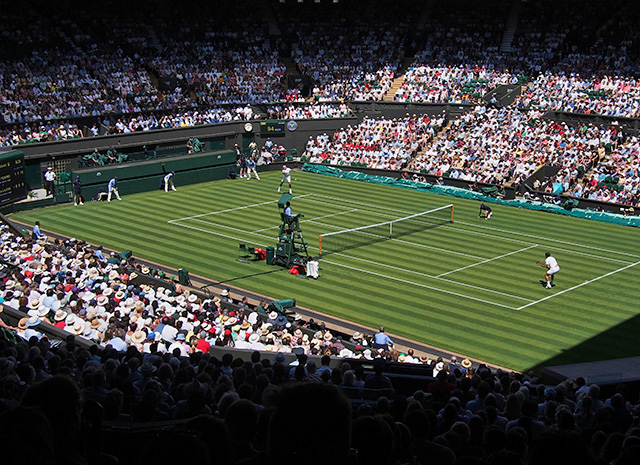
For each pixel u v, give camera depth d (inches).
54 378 211.5
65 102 2883.9
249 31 3619.6
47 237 2063.2
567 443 209.2
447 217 2346.2
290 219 1780.3
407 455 310.8
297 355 863.7
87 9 3248.0
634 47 3235.7
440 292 1622.8
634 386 824.3
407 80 3503.9
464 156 2871.6
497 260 1872.5
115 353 792.3
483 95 3277.6
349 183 2903.5
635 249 2001.7
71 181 2541.8
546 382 986.7
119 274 1505.9
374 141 3134.8
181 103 3184.1
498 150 2824.8
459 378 851.4
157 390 566.6
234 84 3383.4
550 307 1534.2
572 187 2532.0
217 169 2955.2
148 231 2144.4
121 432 394.0
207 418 228.2
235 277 1726.1
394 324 1438.2
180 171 2834.6
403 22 3737.7
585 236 2135.8
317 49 3654.0
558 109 3036.4
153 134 2942.9
